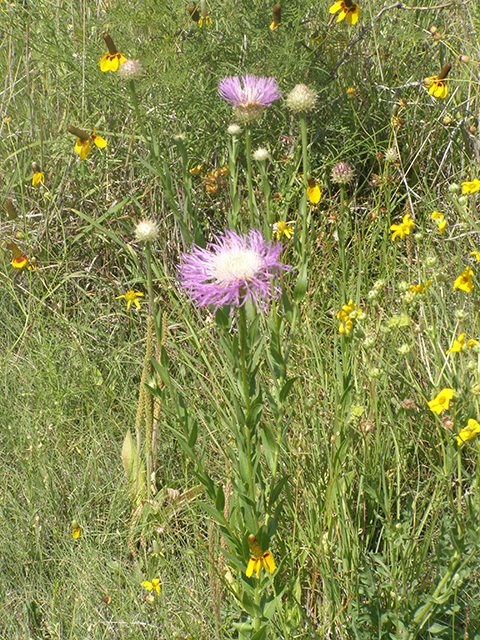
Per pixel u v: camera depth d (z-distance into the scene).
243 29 1.62
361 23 1.77
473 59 1.82
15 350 1.57
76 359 1.50
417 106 1.87
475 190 1.20
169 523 1.24
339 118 1.75
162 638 1.10
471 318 1.34
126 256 1.67
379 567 1.09
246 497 0.96
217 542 1.13
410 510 1.12
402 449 1.18
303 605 1.12
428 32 1.78
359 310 1.08
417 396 1.22
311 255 1.44
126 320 1.61
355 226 1.65
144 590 1.15
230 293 0.87
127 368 1.52
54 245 1.71
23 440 1.35
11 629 1.11
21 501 1.27
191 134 1.64
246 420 0.94
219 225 1.65
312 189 1.12
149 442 1.24
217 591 1.06
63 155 1.71
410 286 1.13
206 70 1.65
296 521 1.10
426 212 1.67
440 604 1.03
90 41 1.66
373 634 1.04
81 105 1.73
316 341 1.34
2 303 1.64
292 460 1.17
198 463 1.00
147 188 1.60
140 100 1.61
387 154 1.53
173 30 1.60
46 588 1.17
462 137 1.80
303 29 1.78
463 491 1.18
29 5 1.75
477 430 0.95
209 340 1.46
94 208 1.71
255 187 1.68
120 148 1.66
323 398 1.26
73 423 1.41
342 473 1.15
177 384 1.37
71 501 1.28
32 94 1.77
